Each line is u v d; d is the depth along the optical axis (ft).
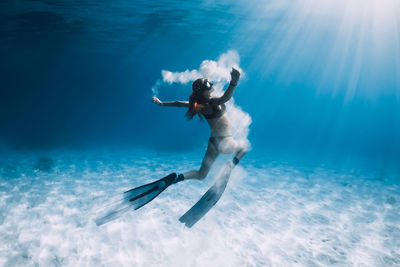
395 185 38.50
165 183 9.64
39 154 57.62
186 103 9.95
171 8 50.08
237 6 50.06
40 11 48.14
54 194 28.94
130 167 44.86
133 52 98.27
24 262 16.56
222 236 20.38
